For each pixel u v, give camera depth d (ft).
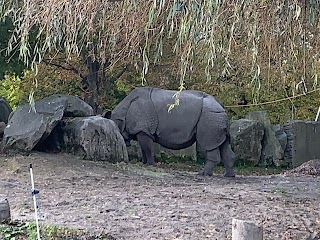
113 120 44.80
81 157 41.70
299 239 21.72
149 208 26.58
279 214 26.16
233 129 61.82
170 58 40.19
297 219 25.20
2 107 52.24
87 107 45.29
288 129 64.13
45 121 41.96
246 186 36.32
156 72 50.85
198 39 13.93
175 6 13.65
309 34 15.14
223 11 13.91
